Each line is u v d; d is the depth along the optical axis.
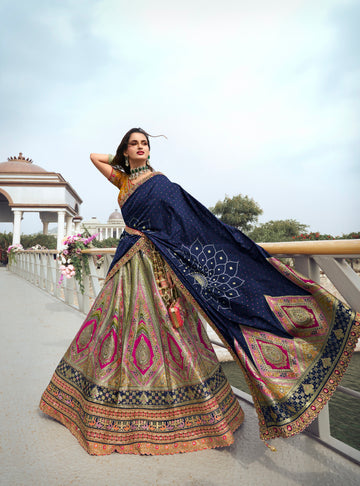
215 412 1.39
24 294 7.38
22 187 25.16
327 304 1.27
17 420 1.71
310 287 1.31
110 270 1.70
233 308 1.40
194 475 1.24
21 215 25.39
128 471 1.28
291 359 1.30
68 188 26.84
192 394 1.43
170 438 1.40
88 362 1.58
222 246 1.47
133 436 1.41
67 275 4.51
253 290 1.39
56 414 1.67
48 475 1.25
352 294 1.31
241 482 1.20
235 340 1.37
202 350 1.57
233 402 1.61
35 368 2.54
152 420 1.42
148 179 1.58
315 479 1.19
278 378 1.29
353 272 1.35
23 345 3.18
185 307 1.60
